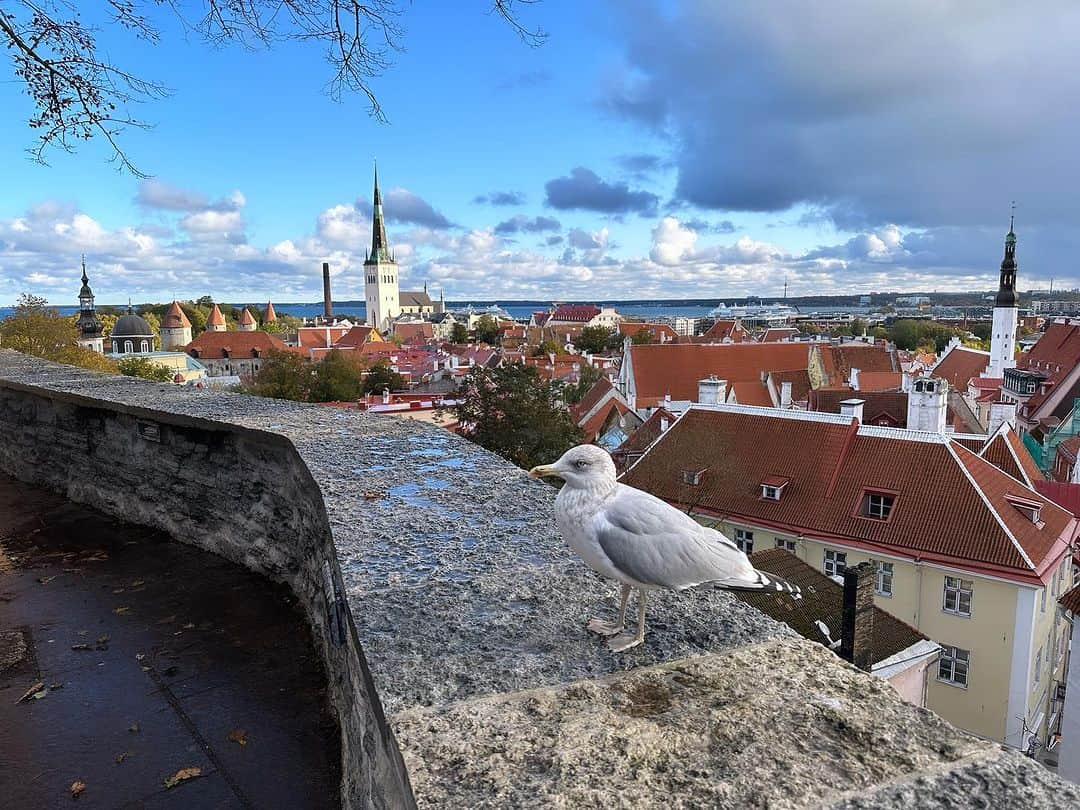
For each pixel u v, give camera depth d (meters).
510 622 2.59
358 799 2.61
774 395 46.66
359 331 116.06
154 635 4.42
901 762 1.77
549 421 28.97
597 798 1.64
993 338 70.12
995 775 1.71
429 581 2.93
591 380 58.53
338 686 3.48
